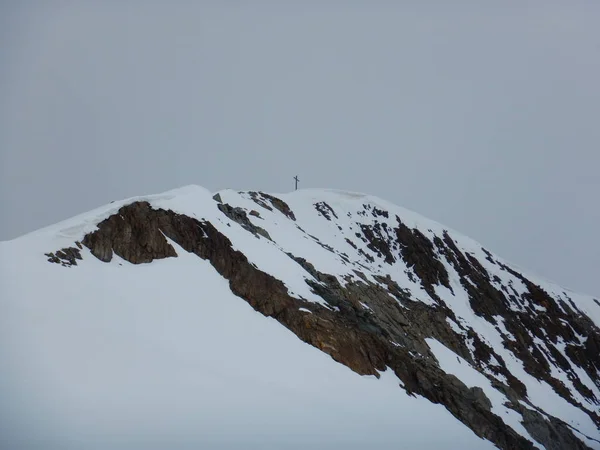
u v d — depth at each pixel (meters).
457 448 107.75
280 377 102.69
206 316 111.69
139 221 126.94
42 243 110.06
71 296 99.38
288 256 159.50
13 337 85.06
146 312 104.19
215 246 134.00
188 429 79.69
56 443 71.19
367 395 110.62
